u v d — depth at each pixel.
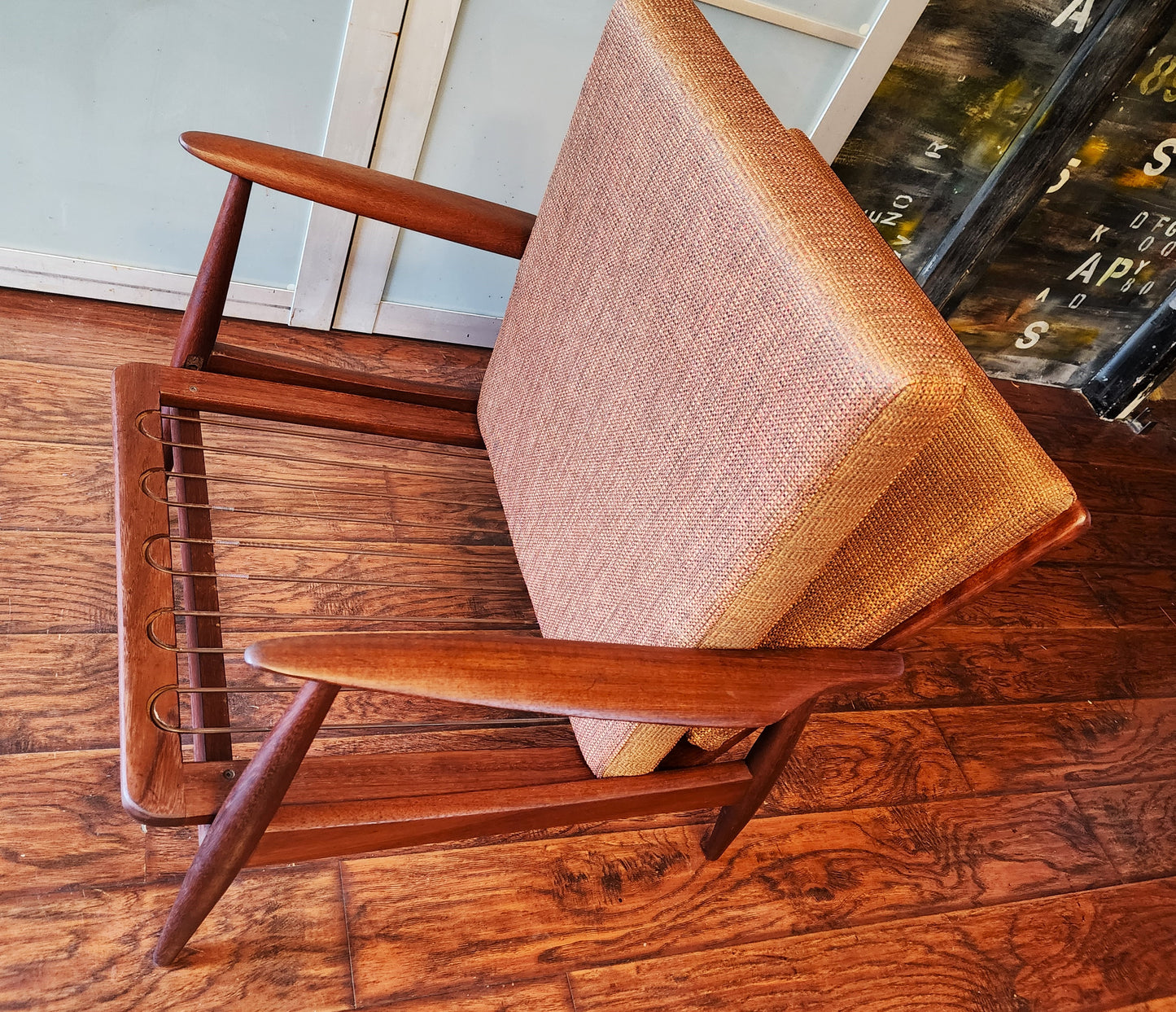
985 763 1.63
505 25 1.48
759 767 1.14
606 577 1.03
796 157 0.91
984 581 0.95
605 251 1.06
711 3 1.54
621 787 1.06
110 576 1.30
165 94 1.43
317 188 1.13
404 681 0.76
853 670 1.00
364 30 1.40
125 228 1.57
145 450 1.06
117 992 1.00
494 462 1.30
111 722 1.17
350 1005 1.06
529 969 1.15
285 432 1.29
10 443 1.39
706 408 0.90
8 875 1.03
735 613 0.90
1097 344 2.51
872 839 1.45
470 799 0.97
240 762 0.89
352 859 1.17
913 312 0.79
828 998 1.25
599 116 1.09
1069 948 1.42
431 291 1.79
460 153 1.63
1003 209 2.01
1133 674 1.91
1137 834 1.62
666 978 1.20
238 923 1.08
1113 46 1.79
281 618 1.34
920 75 1.83
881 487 0.81
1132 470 2.43
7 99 1.38
